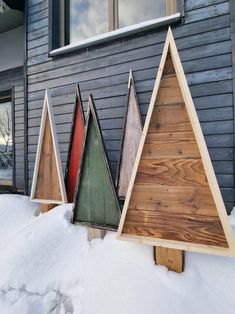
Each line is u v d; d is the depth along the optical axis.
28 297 1.87
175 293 1.54
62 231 2.32
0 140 5.55
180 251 1.67
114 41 3.51
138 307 1.51
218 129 2.81
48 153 2.84
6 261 2.12
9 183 5.30
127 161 3.04
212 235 1.49
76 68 3.85
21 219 3.19
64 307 1.76
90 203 2.18
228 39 2.80
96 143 2.17
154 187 1.68
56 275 1.97
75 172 3.02
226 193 2.75
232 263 1.71
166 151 1.66
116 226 2.04
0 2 4.18
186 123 1.61
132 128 3.10
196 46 2.96
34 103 4.30
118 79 3.49
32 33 4.30
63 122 3.96
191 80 2.97
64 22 4.18
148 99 3.25
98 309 1.61
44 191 2.87
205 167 1.52
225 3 2.83
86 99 3.75
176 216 1.60
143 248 1.88
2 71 5.18
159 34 3.20
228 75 2.79
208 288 1.56
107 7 3.86
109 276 1.76
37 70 4.25
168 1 3.34
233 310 1.44
